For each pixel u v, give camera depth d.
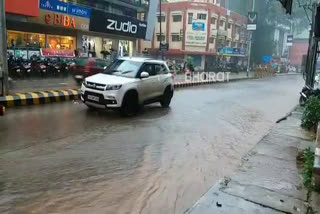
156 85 11.27
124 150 6.36
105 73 10.69
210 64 47.09
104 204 4.09
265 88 24.56
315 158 4.80
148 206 4.10
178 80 23.88
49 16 20.34
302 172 5.21
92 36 26.17
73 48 24.19
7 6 17.42
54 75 17.42
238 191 4.38
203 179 5.11
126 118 9.58
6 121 8.18
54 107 10.64
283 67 61.06
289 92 22.08
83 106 11.12
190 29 45.69
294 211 3.85
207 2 48.72
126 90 9.68
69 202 4.08
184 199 4.35
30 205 3.94
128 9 29.94
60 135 7.15
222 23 49.62
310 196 4.30
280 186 4.63
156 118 9.88
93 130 7.83
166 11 46.91
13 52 17.84
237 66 48.78
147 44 49.00
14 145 6.21
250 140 7.88
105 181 4.80
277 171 5.30
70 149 6.21
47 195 4.23
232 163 5.99
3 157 5.53
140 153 6.25
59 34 22.80
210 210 3.78
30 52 18.58
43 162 5.41
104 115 9.80
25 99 10.80
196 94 17.42
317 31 6.70
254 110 12.89
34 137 6.84
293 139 7.66
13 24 19.42
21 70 15.88
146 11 31.14
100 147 6.47
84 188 4.51
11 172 4.90
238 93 19.31
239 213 3.74
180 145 7.00
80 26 22.98
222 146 7.15
